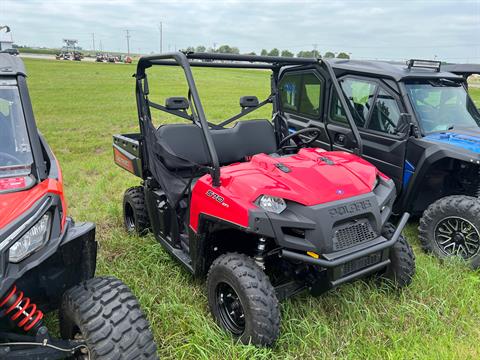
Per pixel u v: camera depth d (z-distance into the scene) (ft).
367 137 16.78
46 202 7.37
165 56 10.42
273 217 8.70
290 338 9.33
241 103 13.83
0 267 6.51
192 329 9.59
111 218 16.81
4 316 7.50
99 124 42.37
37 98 64.44
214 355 8.79
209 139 9.60
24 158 8.27
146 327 7.34
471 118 17.10
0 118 8.47
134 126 41.50
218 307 9.88
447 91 16.97
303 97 20.49
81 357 7.60
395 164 15.60
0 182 7.74
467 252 13.29
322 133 18.90
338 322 10.21
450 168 14.97
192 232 10.40
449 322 10.43
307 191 9.22
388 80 16.28
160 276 11.93
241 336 8.95
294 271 10.07
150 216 13.30
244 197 9.05
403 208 15.64
